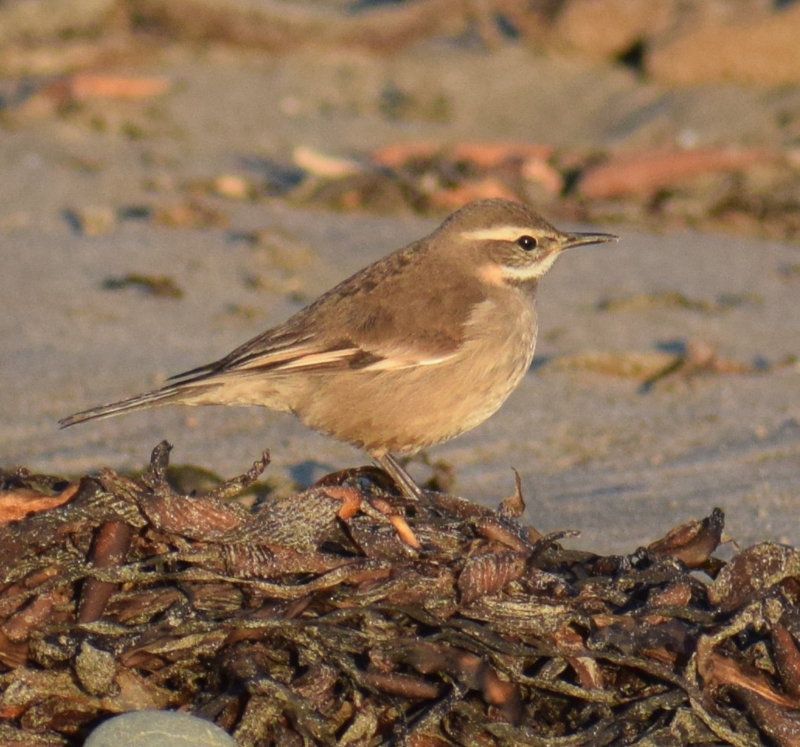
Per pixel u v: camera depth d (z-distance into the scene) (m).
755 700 7.83
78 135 25.70
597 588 8.37
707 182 23.95
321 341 10.48
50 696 7.62
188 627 7.72
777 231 22.86
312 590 7.94
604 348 16.33
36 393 14.00
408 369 10.42
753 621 8.06
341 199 22.69
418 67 31.70
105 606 7.91
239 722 7.41
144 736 7.09
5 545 8.02
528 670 8.02
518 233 11.23
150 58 30.98
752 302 18.50
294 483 11.63
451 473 12.45
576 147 26.77
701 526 9.03
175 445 13.04
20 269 17.92
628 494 12.27
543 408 14.60
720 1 31.50
